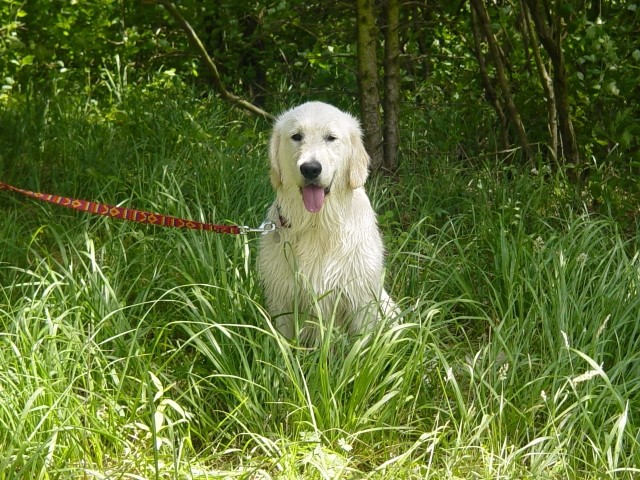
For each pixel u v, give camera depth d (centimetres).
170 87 591
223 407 378
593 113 509
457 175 509
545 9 498
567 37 502
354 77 593
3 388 356
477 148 543
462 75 557
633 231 473
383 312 390
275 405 369
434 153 531
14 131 514
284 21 540
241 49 592
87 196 483
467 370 377
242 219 454
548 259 413
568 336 385
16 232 446
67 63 623
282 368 375
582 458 362
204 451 364
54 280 389
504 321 388
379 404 362
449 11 510
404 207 489
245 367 368
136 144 511
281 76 643
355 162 395
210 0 584
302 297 397
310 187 384
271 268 398
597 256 420
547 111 525
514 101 528
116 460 358
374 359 373
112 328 385
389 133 513
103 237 462
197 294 386
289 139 392
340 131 391
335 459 354
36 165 496
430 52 612
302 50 623
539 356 393
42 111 525
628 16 498
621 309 398
